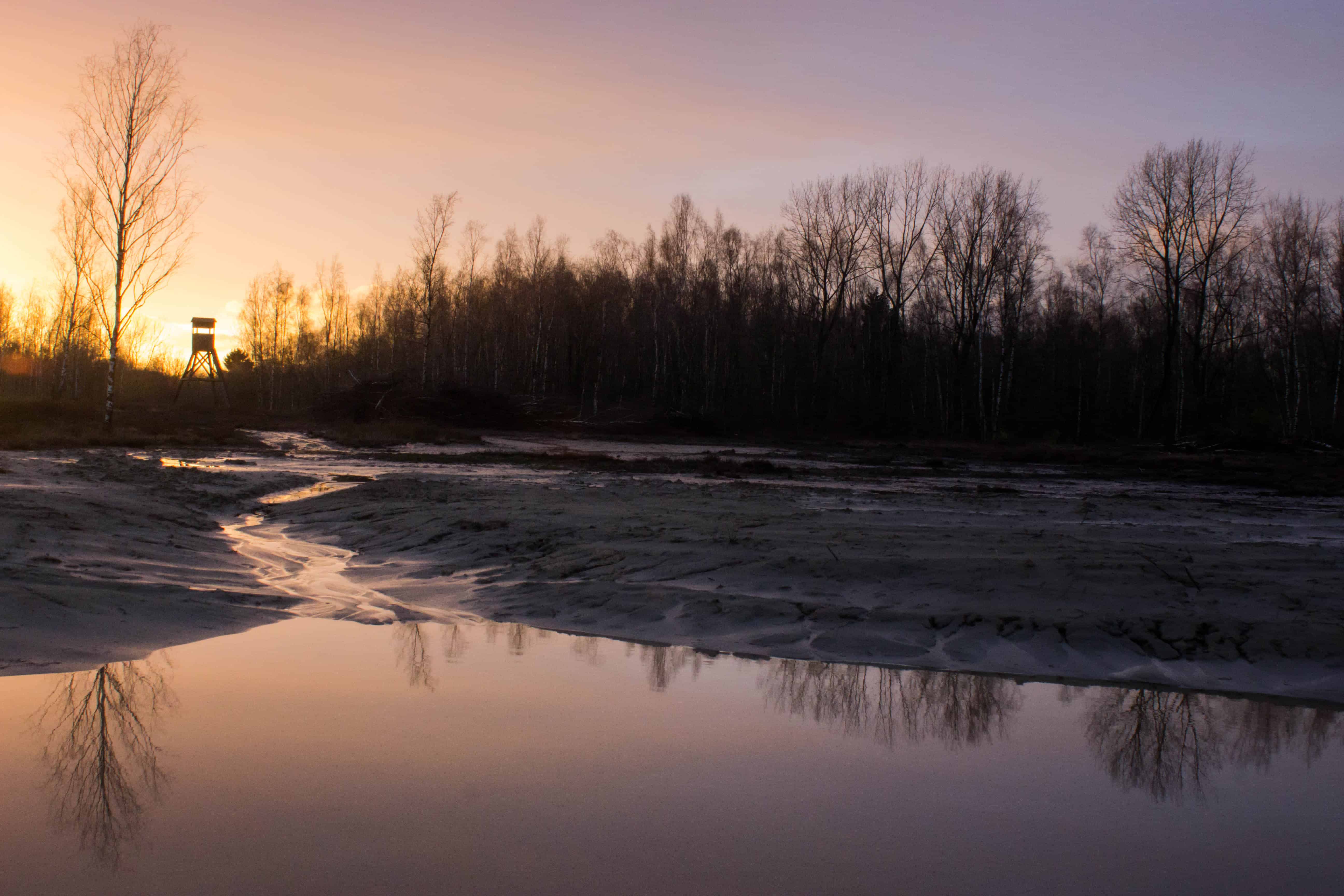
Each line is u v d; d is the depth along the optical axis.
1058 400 60.41
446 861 3.82
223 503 15.98
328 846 3.94
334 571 10.52
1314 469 33.75
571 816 4.36
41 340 81.06
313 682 6.38
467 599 9.15
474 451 33.97
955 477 28.61
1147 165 53.12
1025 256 59.59
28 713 5.63
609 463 28.77
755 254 68.00
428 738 5.36
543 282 65.25
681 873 3.78
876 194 63.12
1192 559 9.61
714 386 65.06
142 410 48.72
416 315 65.19
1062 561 9.31
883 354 62.91
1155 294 56.16
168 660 6.82
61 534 10.09
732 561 9.73
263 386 77.88
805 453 40.12
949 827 4.35
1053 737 5.72
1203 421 56.00
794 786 4.85
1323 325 56.88
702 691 6.45
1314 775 5.13
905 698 6.39
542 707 6.00
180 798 4.43
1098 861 4.02
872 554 9.94
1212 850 4.14
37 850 3.87
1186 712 6.17
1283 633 7.27
